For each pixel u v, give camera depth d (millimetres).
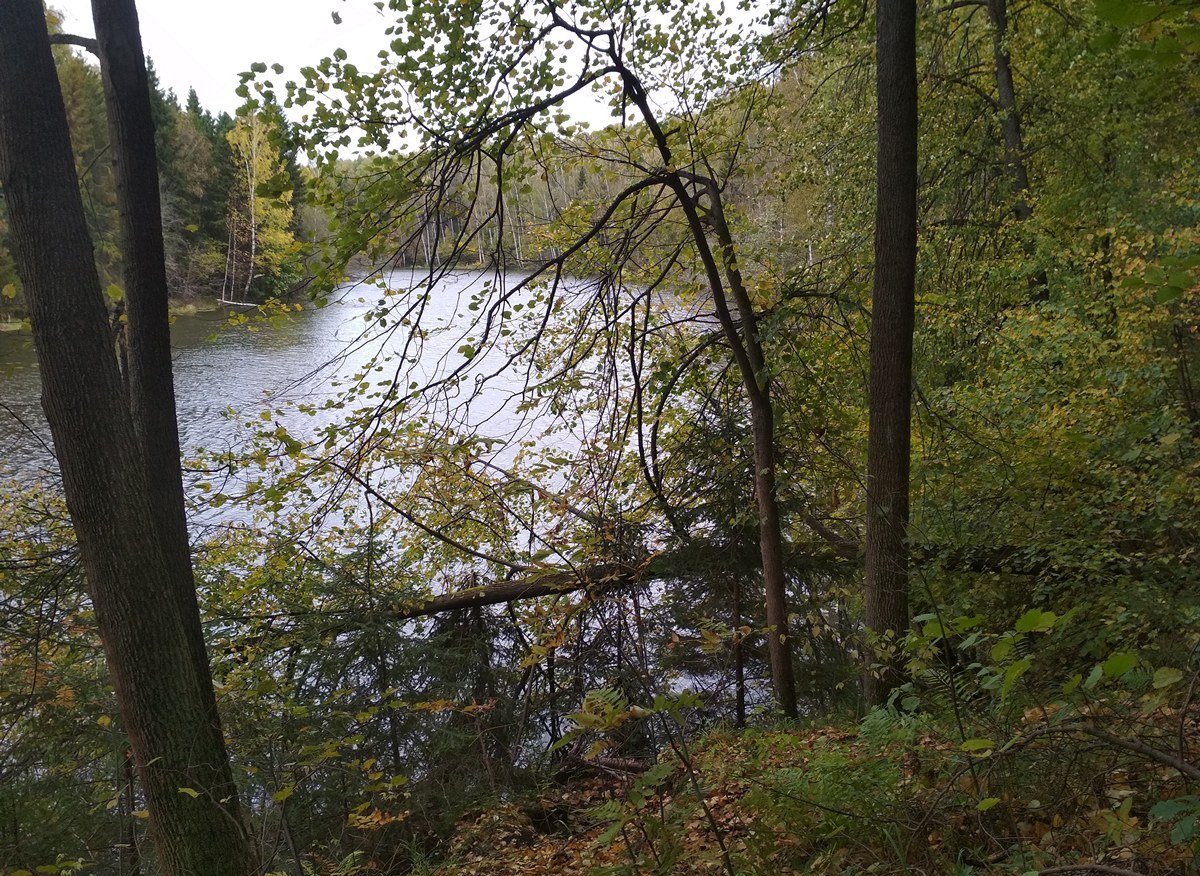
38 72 4824
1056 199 13391
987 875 2930
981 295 12984
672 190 9383
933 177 14500
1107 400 8211
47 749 6879
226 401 19219
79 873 6605
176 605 5352
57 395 4977
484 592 9695
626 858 4301
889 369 7062
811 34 9695
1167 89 12461
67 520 8359
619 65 7797
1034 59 14078
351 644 8656
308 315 26484
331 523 11734
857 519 10891
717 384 10883
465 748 8562
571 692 9461
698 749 6969
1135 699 3320
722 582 10273
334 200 6559
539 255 10211
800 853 3770
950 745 3809
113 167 5742
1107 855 2713
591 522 9695
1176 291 2215
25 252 4926
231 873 5262
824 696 10062
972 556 8070
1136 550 7211
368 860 7297
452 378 7926
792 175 13922
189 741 5238
